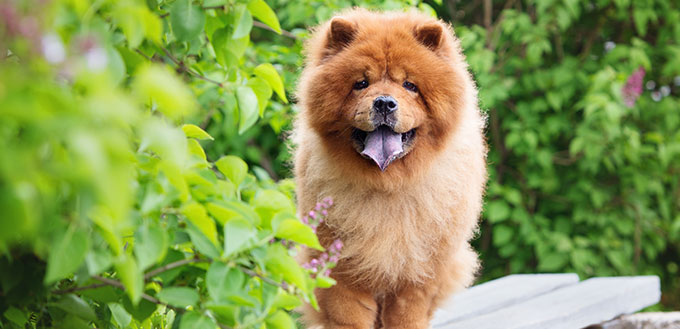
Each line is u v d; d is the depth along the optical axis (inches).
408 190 212.2
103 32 109.6
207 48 233.0
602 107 410.6
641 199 448.8
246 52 302.0
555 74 428.1
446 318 269.6
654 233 456.1
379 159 197.3
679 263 518.0
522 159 467.5
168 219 132.7
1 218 86.1
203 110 268.7
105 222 107.6
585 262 425.7
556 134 446.0
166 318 195.0
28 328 155.9
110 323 165.6
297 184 231.3
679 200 458.3
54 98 84.5
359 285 221.5
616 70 446.6
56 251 104.0
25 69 90.4
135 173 128.7
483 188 250.1
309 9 330.6
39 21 86.4
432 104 207.0
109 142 85.1
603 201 444.5
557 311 271.3
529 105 441.7
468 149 223.8
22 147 88.8
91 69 91.0
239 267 132.7
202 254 141.0
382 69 204.2
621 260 429.4
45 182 92.9
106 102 86.0
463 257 240.4
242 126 175.8
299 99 226.5
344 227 211.9
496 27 444.5
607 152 435.2
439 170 215.2
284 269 132.3
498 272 481.4
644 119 451.2
